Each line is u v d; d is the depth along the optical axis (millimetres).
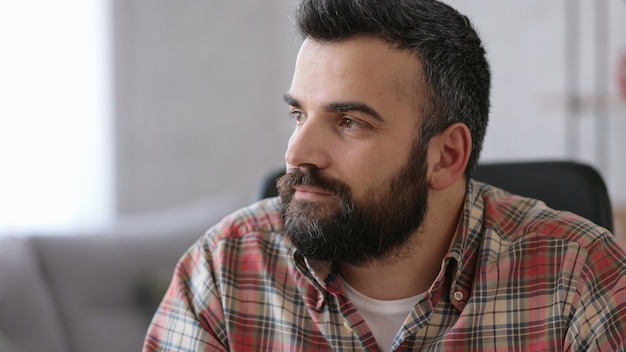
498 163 1561
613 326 1203
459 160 1272
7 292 2438
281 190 1202
